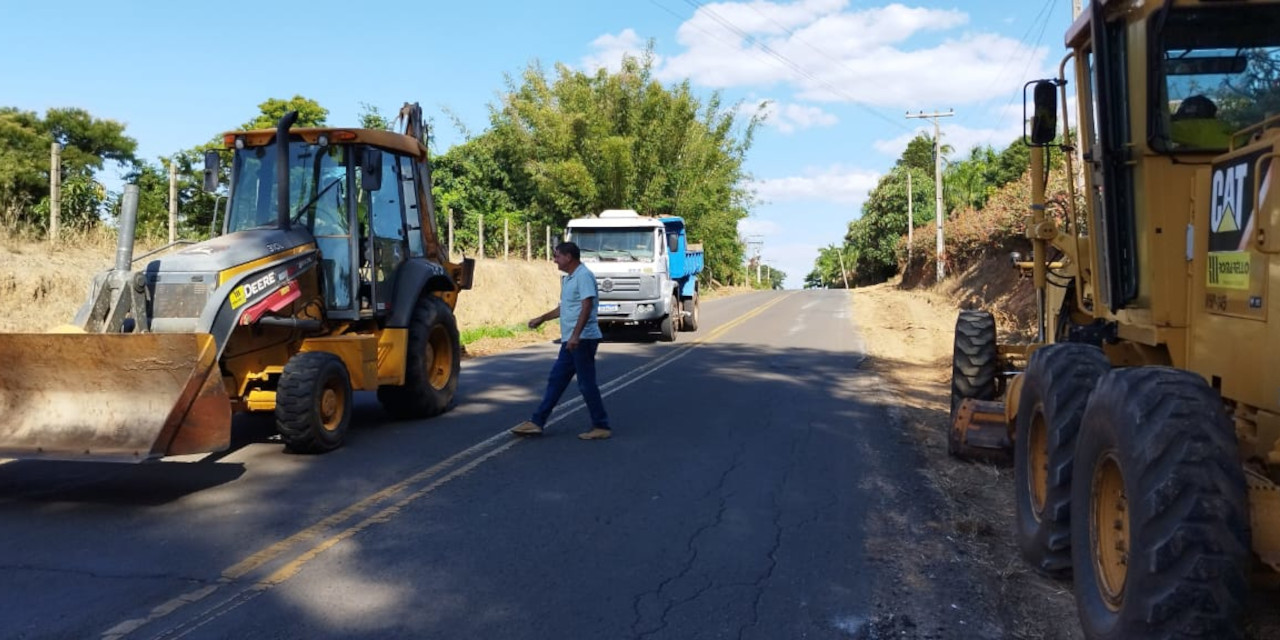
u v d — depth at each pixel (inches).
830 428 369.1
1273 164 138.5
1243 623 130.5
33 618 172.9
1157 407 140.8
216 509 247.4
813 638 169.3
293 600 183.9
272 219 355.3
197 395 255.6
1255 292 145.9
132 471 290.8
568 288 346.0
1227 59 185.5
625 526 235.1
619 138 1469.0
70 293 573.9
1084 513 162.4
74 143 1044.5
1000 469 299.1
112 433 256.2
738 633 170.9
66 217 701.9
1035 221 300.8
